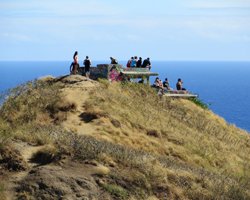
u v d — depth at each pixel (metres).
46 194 16.88
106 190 17.78
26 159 19.25
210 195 19.83
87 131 27.53
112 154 20.42
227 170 30.75
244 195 21.45
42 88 33.09
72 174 18.09
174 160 27.39
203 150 32.31
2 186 16.86
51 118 28.50
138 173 19.17
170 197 18.69
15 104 28.75
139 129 31.16
